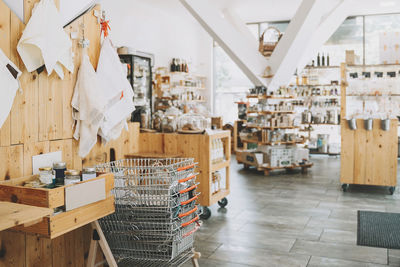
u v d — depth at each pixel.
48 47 2.44
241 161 8.81
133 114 5.37
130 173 2.98
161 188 2.61
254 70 7.76
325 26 8.75
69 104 2.86
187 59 11.40
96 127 2.84
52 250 2.74
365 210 5.02
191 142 4.57
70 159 2.89
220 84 12.46
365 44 11.02
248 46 7.66
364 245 3.72
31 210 1.80
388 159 5.96
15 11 2.39
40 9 2.43
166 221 2.60
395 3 9.63
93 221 2.49
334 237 3.96
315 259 3.39
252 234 4.07
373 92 6.60
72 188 2.16
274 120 7.98
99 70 2.98
